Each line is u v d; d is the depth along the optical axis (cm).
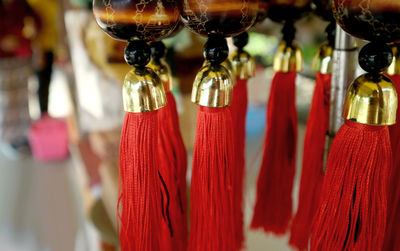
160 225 21
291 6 22
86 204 48
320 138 24
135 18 18
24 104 91
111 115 53
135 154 19
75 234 61
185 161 24
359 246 19
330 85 23
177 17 18
